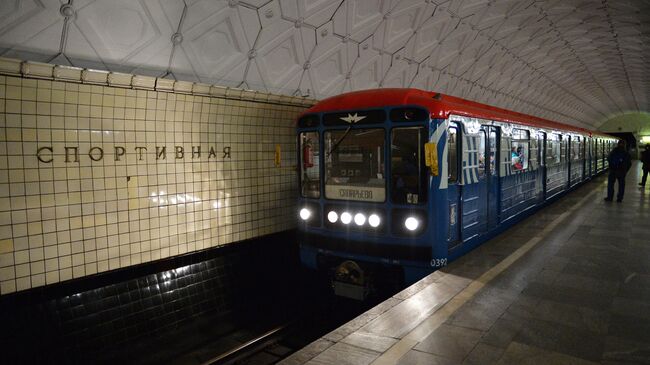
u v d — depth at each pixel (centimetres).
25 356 475
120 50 557
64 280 518
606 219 965
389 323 424
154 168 606
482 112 697
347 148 619
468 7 1102
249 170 756
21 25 455
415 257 564
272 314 716
